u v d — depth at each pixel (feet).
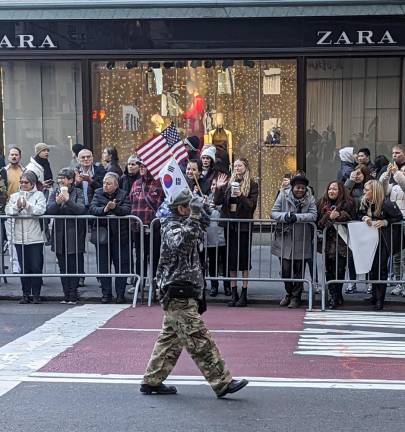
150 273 30.63
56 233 30.99
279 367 21.20
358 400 18.26
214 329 26.08
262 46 42.68
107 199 30.91
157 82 45.21
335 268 29.94
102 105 45.73
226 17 42.04
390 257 29.91
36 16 42.80
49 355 22.50
